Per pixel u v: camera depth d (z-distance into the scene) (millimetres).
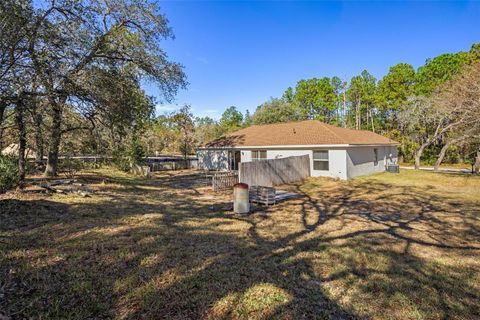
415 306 3334
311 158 17219
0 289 3367
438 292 3693
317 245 5566
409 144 33000
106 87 10867
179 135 34844
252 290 3613
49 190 9750
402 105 33250
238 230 6547
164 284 3701
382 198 11094
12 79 7906
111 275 3908
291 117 40656
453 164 29609
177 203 9797
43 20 8055
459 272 4359
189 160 26609
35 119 9609
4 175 8836
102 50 10867
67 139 14227
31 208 7410
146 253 4789
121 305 3178
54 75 8773
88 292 3418
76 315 2932
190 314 3037
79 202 8688
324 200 10727
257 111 43219
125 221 6859
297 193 12305
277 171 14578
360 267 4473
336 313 3152
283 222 7410
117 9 11789
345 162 15883
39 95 8805
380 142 20906
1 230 5633
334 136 17062
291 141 18203
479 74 16234
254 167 13148
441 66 32312
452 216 8172
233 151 21844
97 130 13555
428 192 12406
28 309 3000
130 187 13008
